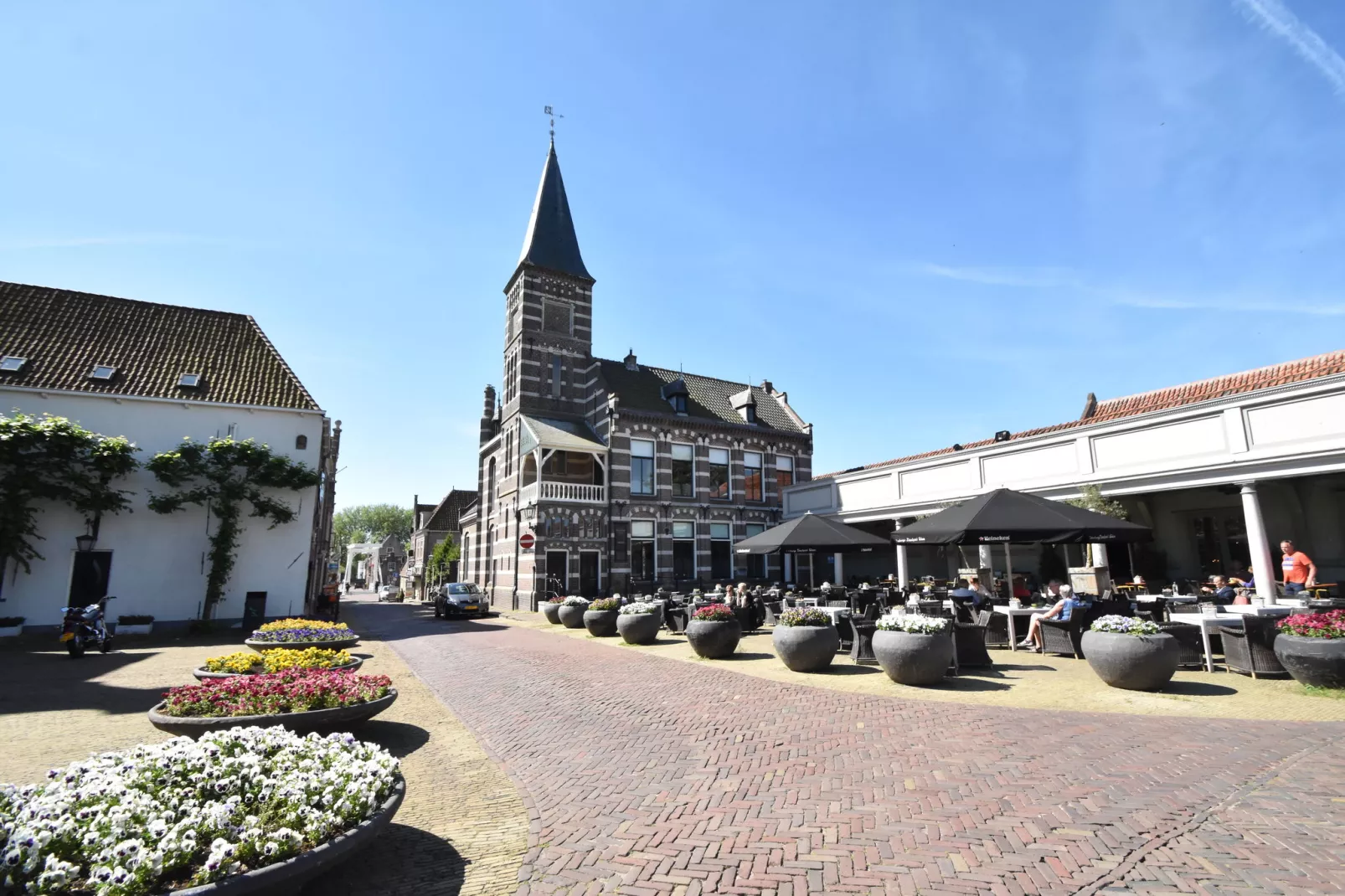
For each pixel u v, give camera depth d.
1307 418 12.19
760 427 30.34
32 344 18.31
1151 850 3.85
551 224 30.98
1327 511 14.63
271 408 19.41
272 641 11.77
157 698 8.91
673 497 27.81
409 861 4.19
